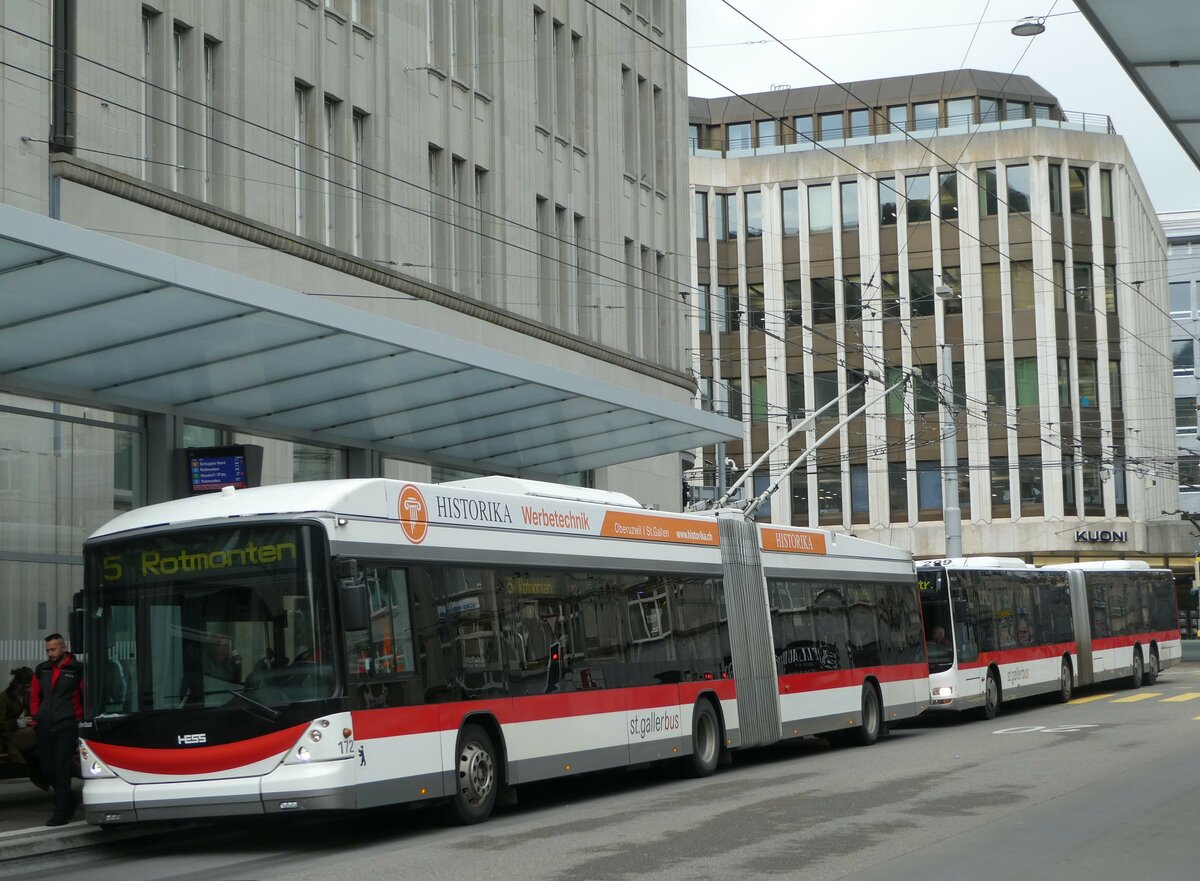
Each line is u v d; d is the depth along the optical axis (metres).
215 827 15.14
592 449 26.41
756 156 67.00
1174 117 13.62
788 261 66.31
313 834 14.30
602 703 16.72
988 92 67.69
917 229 64.69
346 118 25.53
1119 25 11.39
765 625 20.91
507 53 30.77
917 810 14.12
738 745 19.62
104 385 18.55
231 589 13.22
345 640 13.06
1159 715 27.59
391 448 24.38
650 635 17.97
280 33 23.95
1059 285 63.81
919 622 26.53
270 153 23.52
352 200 25.66
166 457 19.69
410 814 15.70
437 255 28.36
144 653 13.33
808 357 65.69
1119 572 38.84
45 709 14.00
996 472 63.28
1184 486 83.50
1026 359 63.41
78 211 19.22
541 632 15.88
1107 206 65.19
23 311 15.39
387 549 13.83
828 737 24.81
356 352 18.14
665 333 37.59
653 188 37.19
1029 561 62.56
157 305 15.48
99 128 19.94
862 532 64.12
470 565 14.94
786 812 14.14
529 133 31.42
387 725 13.33
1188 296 87.69
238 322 16.36
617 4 35.88
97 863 12.60
